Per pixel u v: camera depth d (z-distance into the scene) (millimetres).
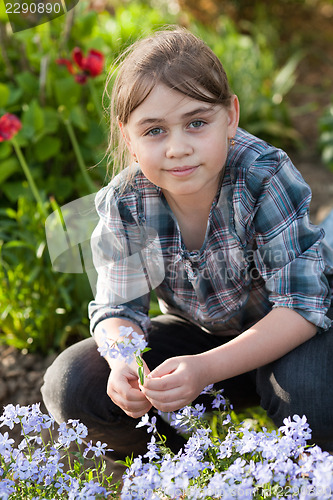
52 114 2676
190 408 1267
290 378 1319
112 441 1487
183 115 1197
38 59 2715
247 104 3762
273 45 5270
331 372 1312
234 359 1283
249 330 1328
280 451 1108
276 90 4117
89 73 2367
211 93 1209
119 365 1341
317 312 1317
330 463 1058
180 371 1233
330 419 1309
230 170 1339
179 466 1108
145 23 3340
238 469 1082
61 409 1444
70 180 2787
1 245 2234
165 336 1560
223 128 1245
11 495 1168
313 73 5012
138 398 1289
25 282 2184
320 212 2936
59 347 2211
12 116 2174
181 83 1183
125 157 1421
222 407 1580
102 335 1427
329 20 5660
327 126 3652
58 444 1226
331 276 1449
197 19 4977
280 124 3949
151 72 1192
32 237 2250
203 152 1221
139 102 1206
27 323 2188
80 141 2828
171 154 1215
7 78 2871
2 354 2207
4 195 2805
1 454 1195
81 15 2861
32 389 2029
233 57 3809
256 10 5461
